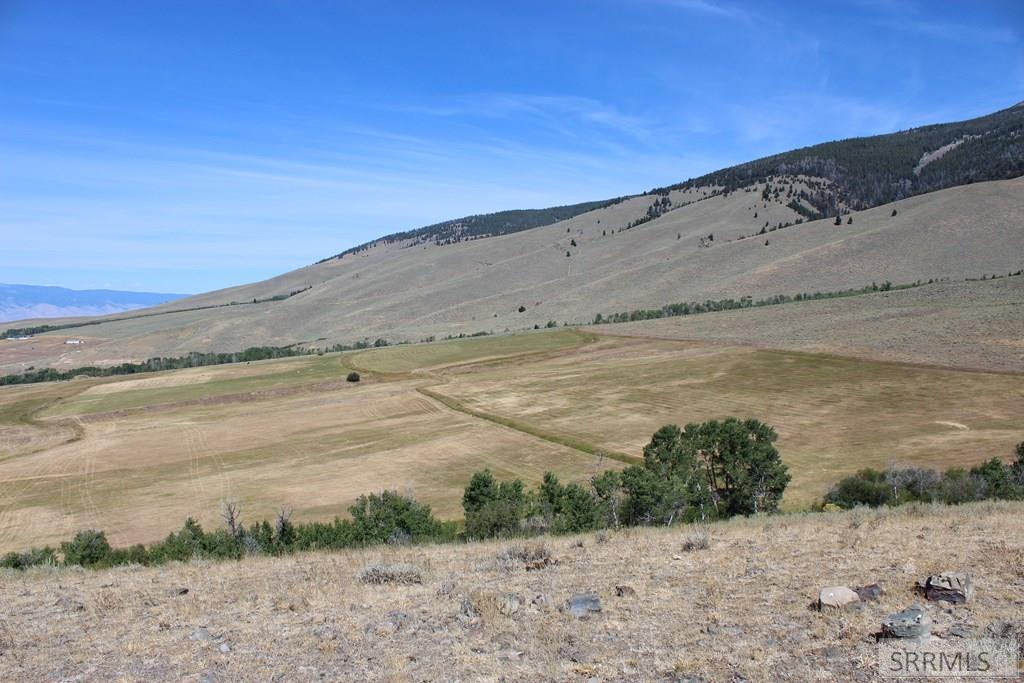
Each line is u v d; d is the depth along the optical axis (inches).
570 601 414.0
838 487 1674.5
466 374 4574.3
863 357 3592.5
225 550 1043.9
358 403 3996.1
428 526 1158.3
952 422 2452.0
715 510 1722.4
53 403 4697.3
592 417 3117.6
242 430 3560.5
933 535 532.7
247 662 353.1
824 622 351.9
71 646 393.4
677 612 386.9
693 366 3949.3
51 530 2119.8
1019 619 335.3
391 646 361.7
